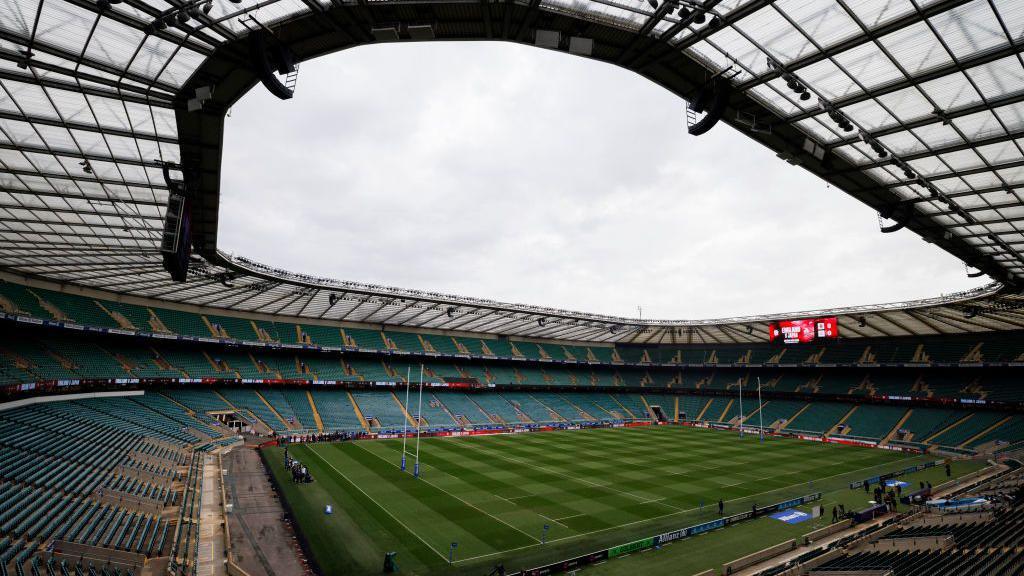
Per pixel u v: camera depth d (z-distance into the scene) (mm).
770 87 17734
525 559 24844
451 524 29594
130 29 14781
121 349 57406
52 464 29578
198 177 22719
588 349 101938
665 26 15086
